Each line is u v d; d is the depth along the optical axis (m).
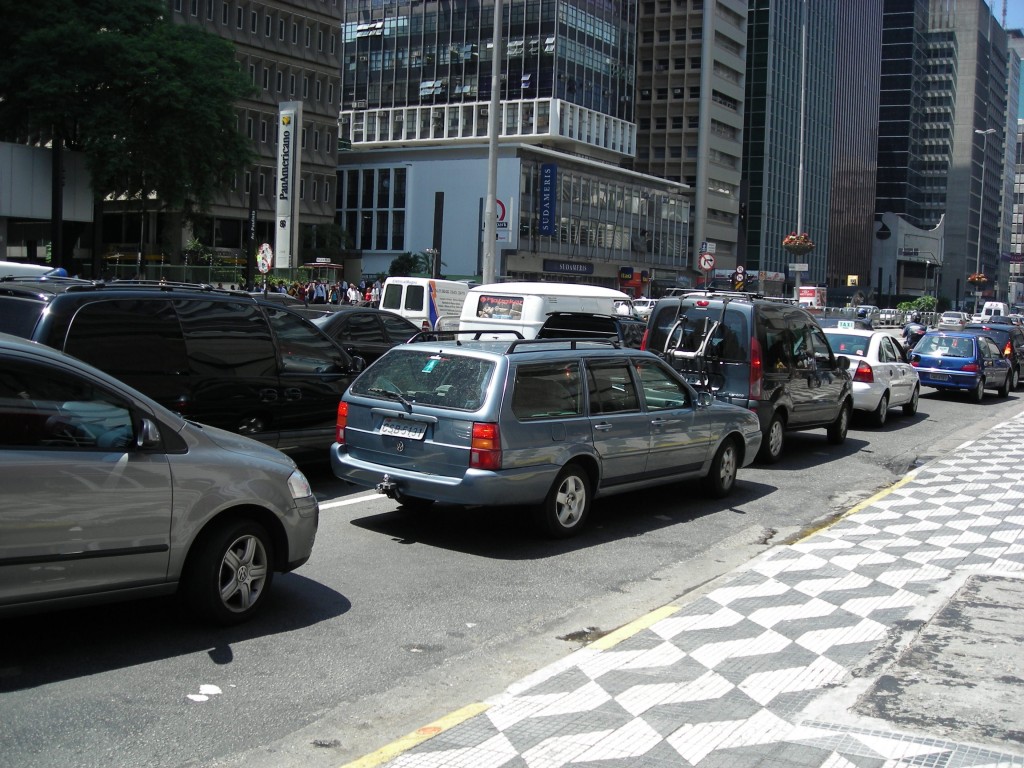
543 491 7.98
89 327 7.71
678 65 95.38
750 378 12.09
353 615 6.21
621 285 80.38
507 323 17.48
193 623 5.88
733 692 4.96
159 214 55.22
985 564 7.71
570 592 6.96
